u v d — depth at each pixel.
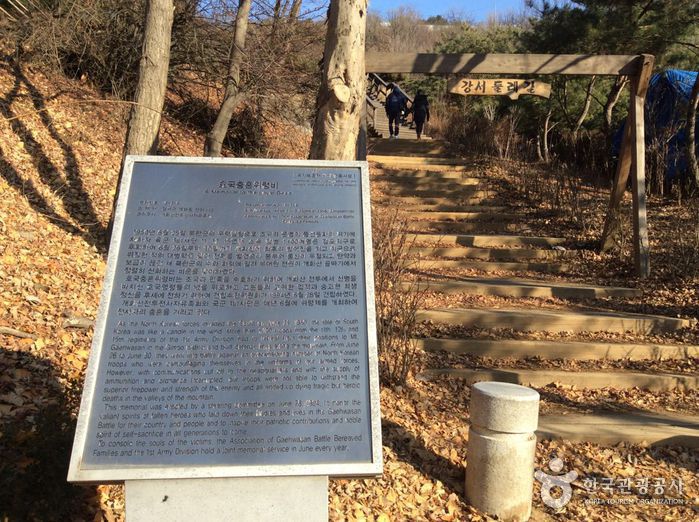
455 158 14.66
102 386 2.88
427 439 4.62
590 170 14.02
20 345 4.69
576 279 8.48
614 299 7.73
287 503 2.88
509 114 19.56
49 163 8.46
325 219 3.34
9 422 3.72
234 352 3.00
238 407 2.91
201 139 12.29
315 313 3.11
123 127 10.47
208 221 3.27
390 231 6.03
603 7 14.23
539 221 10.69
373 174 12.71
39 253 6.45
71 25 10.34
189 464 2.79
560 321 6.79
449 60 8.25
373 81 24.53
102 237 7.40
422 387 5.42
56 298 5.66
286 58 11.36
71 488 3.21
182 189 3.33
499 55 8.30
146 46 7.06
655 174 12.40
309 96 12.09
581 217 10.34
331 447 2.89
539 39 15.98
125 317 3.02
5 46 10.45
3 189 7.37
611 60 8.38
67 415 3.55
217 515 2.84
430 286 7.75
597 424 4.98
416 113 17.72
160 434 2.83
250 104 11.66
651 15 13.62
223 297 3.10
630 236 9.45
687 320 6.90
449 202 11.54
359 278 3.21
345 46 5.21
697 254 8.38
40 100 9.86
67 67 11.26
